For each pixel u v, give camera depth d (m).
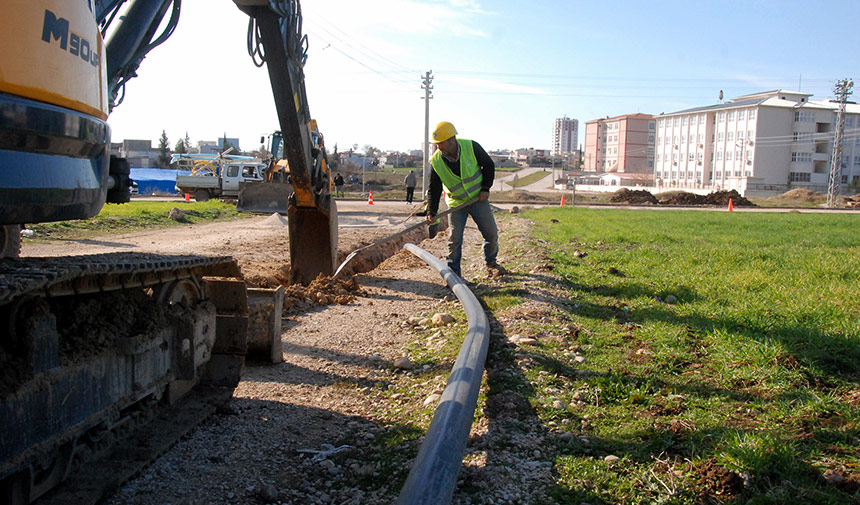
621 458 3.27
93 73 3.31
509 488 3.02
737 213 28.28
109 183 3.89
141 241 13.85
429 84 41.84
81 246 12.55
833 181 50.53
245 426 3.98
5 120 2.59
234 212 23.69
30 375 2.56
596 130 123.38
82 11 3.18
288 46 6.45
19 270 2.63
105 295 3.33
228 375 4.41
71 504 2.82
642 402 4.01
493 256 8.83
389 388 4.74
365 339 6.10
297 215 8.47
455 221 8.56
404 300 7.97
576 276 8.55
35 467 2.70
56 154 2.96
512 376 4.50
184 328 3.81
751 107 72.38
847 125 73.75
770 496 2.78
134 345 3.26
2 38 2.58
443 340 5.85
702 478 2.97
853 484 2.86
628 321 6.02
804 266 8.74
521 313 6.27
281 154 29.44
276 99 6.74
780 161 72.81
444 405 3.37
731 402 3.91
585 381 4.39
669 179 88.75
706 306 6.25
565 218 22.12
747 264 9.05
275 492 3.13
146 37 5.56
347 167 93.81
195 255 4.10
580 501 2.89
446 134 7.81
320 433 3.91
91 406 2.98
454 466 2.83
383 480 3.26
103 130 3.40
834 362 4.45
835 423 3.50
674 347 5.04
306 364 5.33
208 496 3.12
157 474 3.30
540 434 3.61
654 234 14.35
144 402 3.63
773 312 5.80
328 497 3.12
